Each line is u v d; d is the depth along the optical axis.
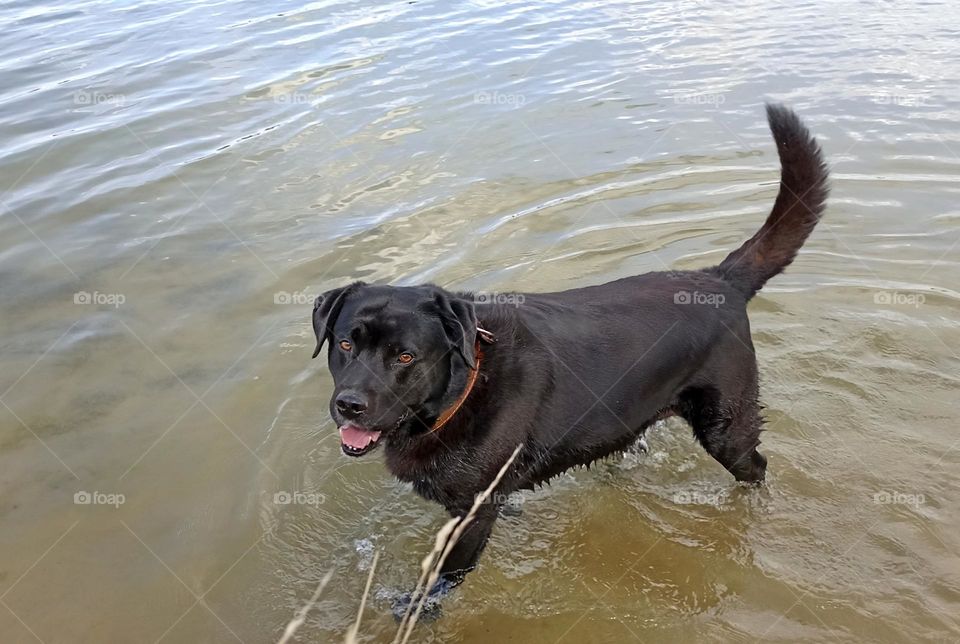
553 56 4.10
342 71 3.85
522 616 1.67
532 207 2.74
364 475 1.90
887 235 2.58
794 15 4.90
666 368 1.71
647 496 1.89
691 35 4.49
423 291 1.58
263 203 2.75
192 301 2.34
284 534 1.79
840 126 3.26
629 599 1.69
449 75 3.82
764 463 1.86
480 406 1.59
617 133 3.25
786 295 2.38
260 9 4.86
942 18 4.74
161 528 1.78
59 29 4.45
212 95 3.55
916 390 2.06
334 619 1.66
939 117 3.32
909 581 1.68
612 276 2.42
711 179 2.90
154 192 2.82
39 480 1.86
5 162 2.98
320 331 1.57
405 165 3.00
